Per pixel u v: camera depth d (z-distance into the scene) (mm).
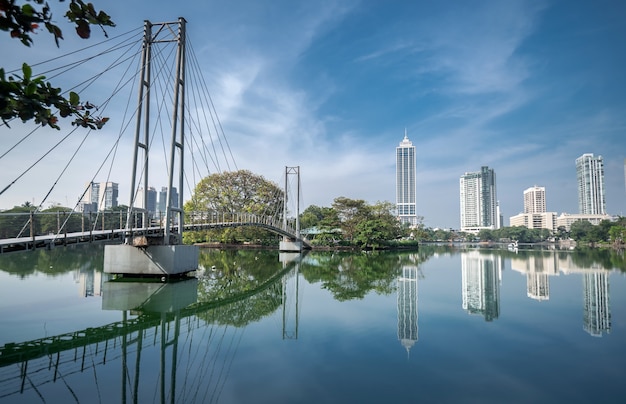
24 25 3332
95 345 11852
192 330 13648
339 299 19578
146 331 13500
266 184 65375
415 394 8164
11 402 7820
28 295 19125
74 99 4406
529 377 9133
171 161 24781
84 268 29734
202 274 28484
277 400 7898
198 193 62438
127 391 8430
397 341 12023
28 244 15773
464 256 55656
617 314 15852
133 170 25172
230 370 9688
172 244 24938
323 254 54312
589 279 27234
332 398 7973
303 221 84562
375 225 61562
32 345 11766
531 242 163375
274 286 24125
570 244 133250
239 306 17891
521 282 25672
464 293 21266
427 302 18531
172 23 26922
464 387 8547
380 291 22094
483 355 10703
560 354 10750
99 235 20094
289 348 11422
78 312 16016
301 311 16719
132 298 19000
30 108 3703
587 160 181500
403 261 43344
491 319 14938
